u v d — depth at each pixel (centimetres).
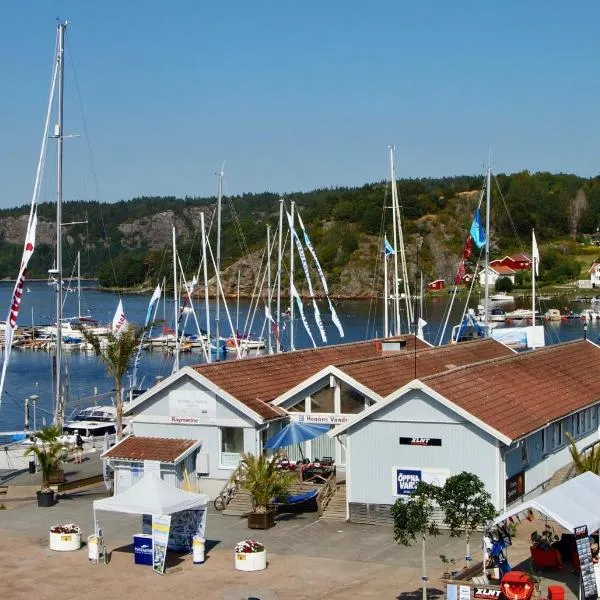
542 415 4481
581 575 2888
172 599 3183
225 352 14038
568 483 3212
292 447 4850
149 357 14888
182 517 3731
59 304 6375
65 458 5066
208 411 4728
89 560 3641
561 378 5284
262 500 4112
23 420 9444
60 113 6500
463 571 3153
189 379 4772
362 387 4706
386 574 3403
